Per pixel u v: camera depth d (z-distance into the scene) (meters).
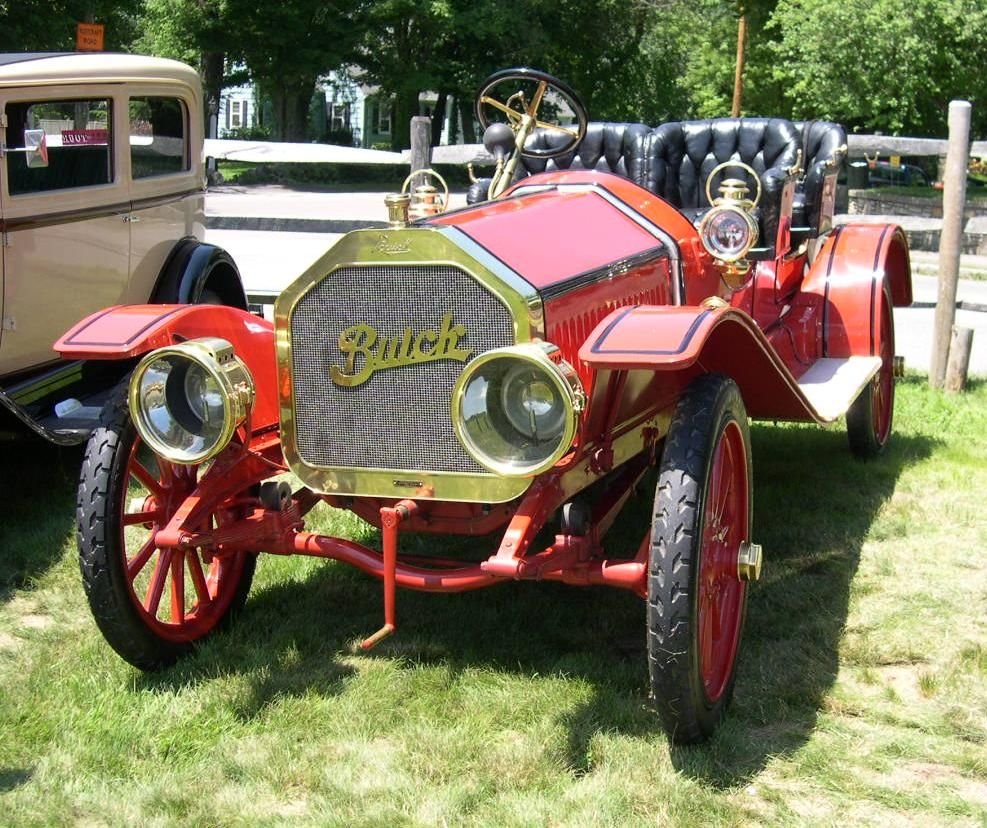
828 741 3.10
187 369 3.16
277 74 30.50
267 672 3.43
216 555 3.77
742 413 3.30
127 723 3.18
